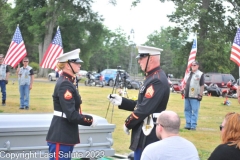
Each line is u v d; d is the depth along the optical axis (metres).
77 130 5.31
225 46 43.91
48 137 5.21
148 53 5.26
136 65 68.75
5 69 15.83
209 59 42.56
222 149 4.21
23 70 14.91
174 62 47.50
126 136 10.17
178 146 4.00
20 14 50.56
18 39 15.79
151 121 5.16
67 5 48.88
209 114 16.66
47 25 48.66
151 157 3.98
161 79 5.17
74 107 5.09
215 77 35.50
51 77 41.66
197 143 9.86
